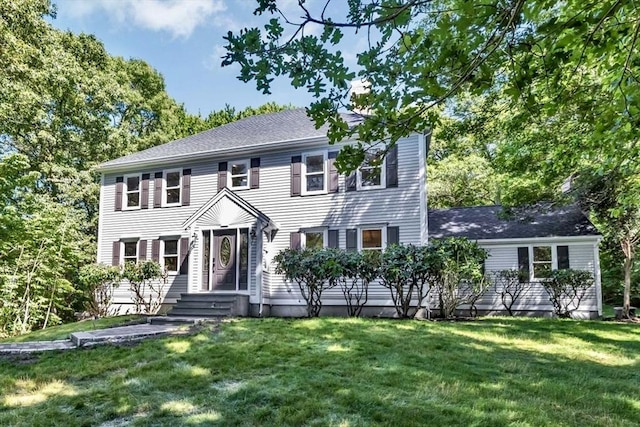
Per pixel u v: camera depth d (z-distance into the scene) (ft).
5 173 42.32
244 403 14.96
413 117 8.92
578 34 7.89
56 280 44.83
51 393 16.76
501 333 28.35
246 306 41.60
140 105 81.66
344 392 15.56
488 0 7.29
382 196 42.34
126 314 47.09
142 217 51.52
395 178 42.22
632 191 29.84
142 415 14.20
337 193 43.80
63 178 63.00
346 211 43.24
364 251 38.42
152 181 52.01
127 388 16.81
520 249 45.47
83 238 61.77
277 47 7.85
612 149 17.16
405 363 19.74
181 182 50.16
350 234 42.68
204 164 49.57
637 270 53.11
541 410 14.02
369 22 7.68
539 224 47.83
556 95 13.61
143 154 54.65
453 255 36.45
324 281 40.45
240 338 25.09
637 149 17.49
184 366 19.61
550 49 8.38
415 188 41.42
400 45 8.25
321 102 8.53
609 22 8.79
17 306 41.27
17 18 51.52
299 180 45.24
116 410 14.66
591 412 14.24
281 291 43.91
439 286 39.29
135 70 87.25
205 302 40.70
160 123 89.30
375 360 20.25
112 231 52.85
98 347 24.53
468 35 7.85
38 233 43.47
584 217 47.34
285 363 19.79
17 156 43.19
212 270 44.75
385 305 40.83
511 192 44.65
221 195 45.09
